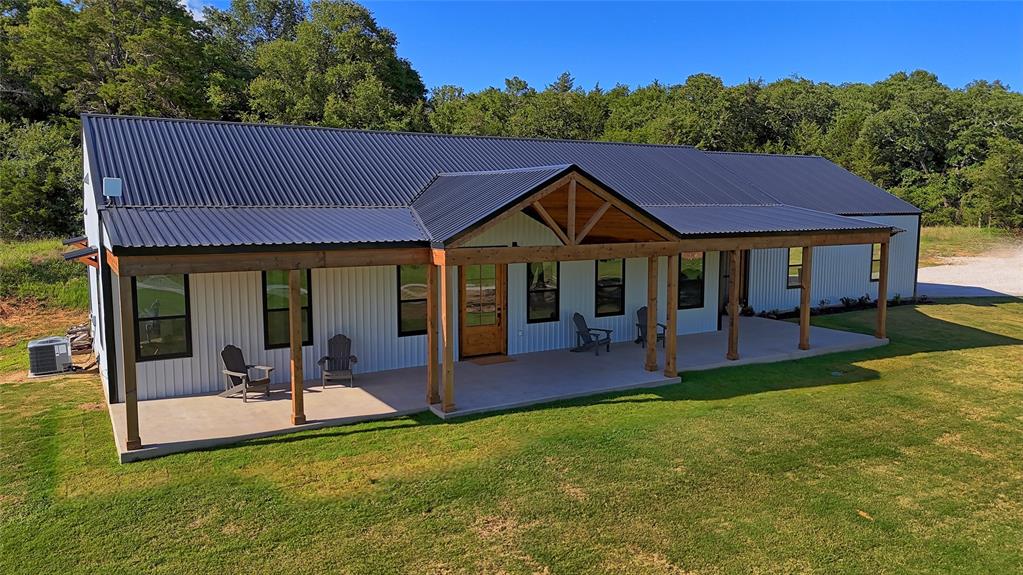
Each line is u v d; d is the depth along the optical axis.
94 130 12.84
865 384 11.98
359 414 9.84
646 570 5.91
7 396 11.20
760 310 19.44
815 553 6.21
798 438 9.16
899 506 7.18
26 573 5.77
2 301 18.69
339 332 12.01
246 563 5.95
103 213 10.05
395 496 7.25
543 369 12.55
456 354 13.31
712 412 10.23
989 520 6.90
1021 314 19.97
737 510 7.02
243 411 9.94
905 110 53.31
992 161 43.78
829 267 20.56
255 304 11.28
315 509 6.94
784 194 19.61
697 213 15.27
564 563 6.00
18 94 35.84
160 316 10.62
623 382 11.66
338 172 13.73
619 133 53.12
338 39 46.28
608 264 14.84
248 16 65.12
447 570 5.88
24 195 27.72
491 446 8.72
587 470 7.98
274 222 10.48
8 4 39.19
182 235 8.98
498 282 13.56
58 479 7.66
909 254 22.11
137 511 6.88
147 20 37.62
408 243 9.91
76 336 15.12
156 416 9.67
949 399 11.10
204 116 37.66
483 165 15.69
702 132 53.69
